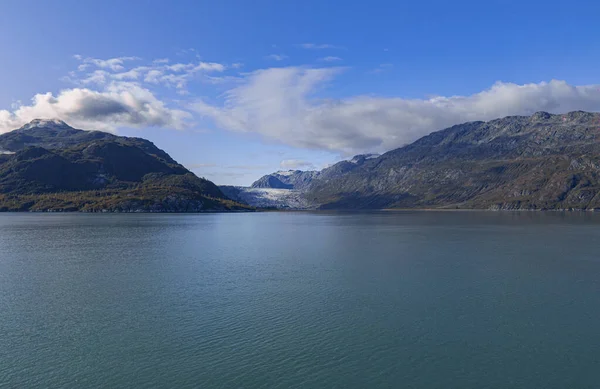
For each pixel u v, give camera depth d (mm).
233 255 113000
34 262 100875
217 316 57156
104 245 137000
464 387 38594
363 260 103312
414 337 49656
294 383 39000
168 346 47031
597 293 69000
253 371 41281
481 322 54750
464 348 46625
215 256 111250
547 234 178875
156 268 92375
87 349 46344
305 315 57469
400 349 46312
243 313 58344
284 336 49906
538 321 55188
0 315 57906
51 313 58625
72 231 193875
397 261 101500
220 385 38656
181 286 74438
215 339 49062
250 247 132125
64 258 107375
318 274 85000
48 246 133625
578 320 55531
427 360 43750
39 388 38344
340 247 131750
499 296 67188
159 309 60375
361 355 44781
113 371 41344
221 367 42094
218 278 81250
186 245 138000
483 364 42875
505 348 46656
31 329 52406
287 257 109062
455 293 69062
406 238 163250
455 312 58844
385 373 40938
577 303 63156
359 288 72562
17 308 61125
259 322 54656
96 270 90062
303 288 72625
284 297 66562
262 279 80188
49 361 43531
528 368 42062
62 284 76312
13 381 39531
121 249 126625
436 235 177000
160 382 39250
